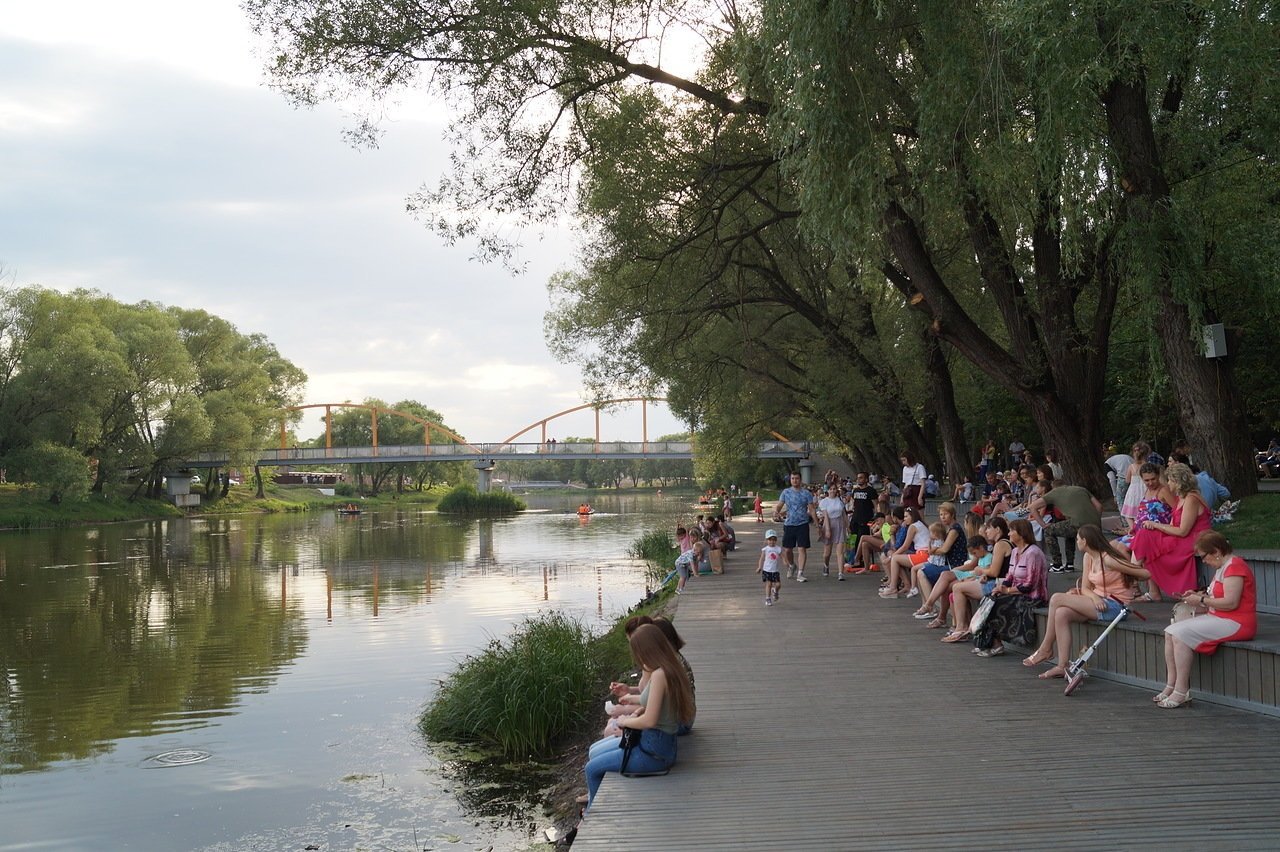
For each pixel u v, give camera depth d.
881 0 11.47
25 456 63.41
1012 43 11.30
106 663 16.97
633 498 153.38
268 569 35.34
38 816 8.97
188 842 8.29
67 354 64.56
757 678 9.30
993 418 34.56
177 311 86.25
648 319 26.84
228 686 14.72
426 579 30.81
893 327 33.84
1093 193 11.52
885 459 42.59
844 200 12.44
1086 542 9.04
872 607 14.17
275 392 108.00
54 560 40.03
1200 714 7.33
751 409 39.38
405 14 16.19
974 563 11.27
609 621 20.31
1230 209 14.77
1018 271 18.36
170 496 90.31
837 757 6.55
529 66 17.22
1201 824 5.05
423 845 8.02
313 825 8.59
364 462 111.81
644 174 20.42
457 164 18.06
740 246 24.20
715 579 19.45
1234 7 11.04
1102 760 6.24
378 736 11.48
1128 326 24.73
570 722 10.90
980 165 12.20
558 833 7.96
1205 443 13.45
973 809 5.40
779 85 13.29
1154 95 14.09
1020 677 8.99
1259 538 11.54
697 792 5.88
